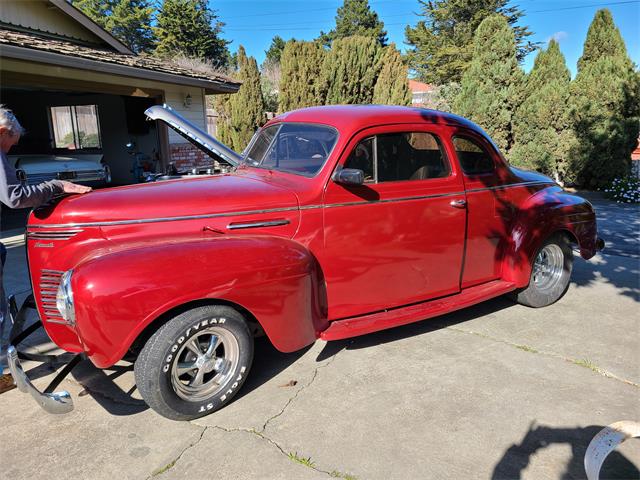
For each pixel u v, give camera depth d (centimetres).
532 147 1216
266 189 322
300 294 302
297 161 350
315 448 259
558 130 1216
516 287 419
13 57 686
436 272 378
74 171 1070
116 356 255
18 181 295
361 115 344
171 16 4022
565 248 457
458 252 386
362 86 1861
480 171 398
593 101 1145
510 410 293
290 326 301
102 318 248
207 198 308
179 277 260
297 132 359
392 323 347
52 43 863
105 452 257
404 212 350
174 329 264
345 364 350
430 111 379
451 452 256
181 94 1141
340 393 312
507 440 266
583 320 429
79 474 240
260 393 313
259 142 400
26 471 242
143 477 238
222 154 445
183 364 278
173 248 273
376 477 238
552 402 302
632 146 1151
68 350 291
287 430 274
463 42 3334
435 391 314
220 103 2447
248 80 1928
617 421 282
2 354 315
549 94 1186
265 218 311
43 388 320
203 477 237
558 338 392
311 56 1844
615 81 1120
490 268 418
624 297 487
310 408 296
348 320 347
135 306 251
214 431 274
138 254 265
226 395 292
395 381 326
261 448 259
